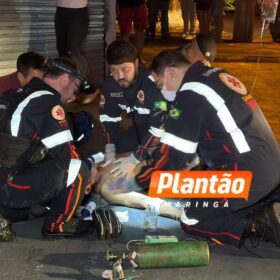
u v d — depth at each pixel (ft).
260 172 9.73
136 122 12.32
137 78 11.73
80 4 18.34
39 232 10.85
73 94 10.78
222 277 9.32
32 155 9.92
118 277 9.02
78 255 9.99
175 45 38.14
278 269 9.62
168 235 10.71
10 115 9.90
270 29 39.45
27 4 19.07
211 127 9.69
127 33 27.78
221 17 39.29
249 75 28.09
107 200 11.53
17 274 9.32
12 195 10.08
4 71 19.06
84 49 21.88
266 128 9.93
